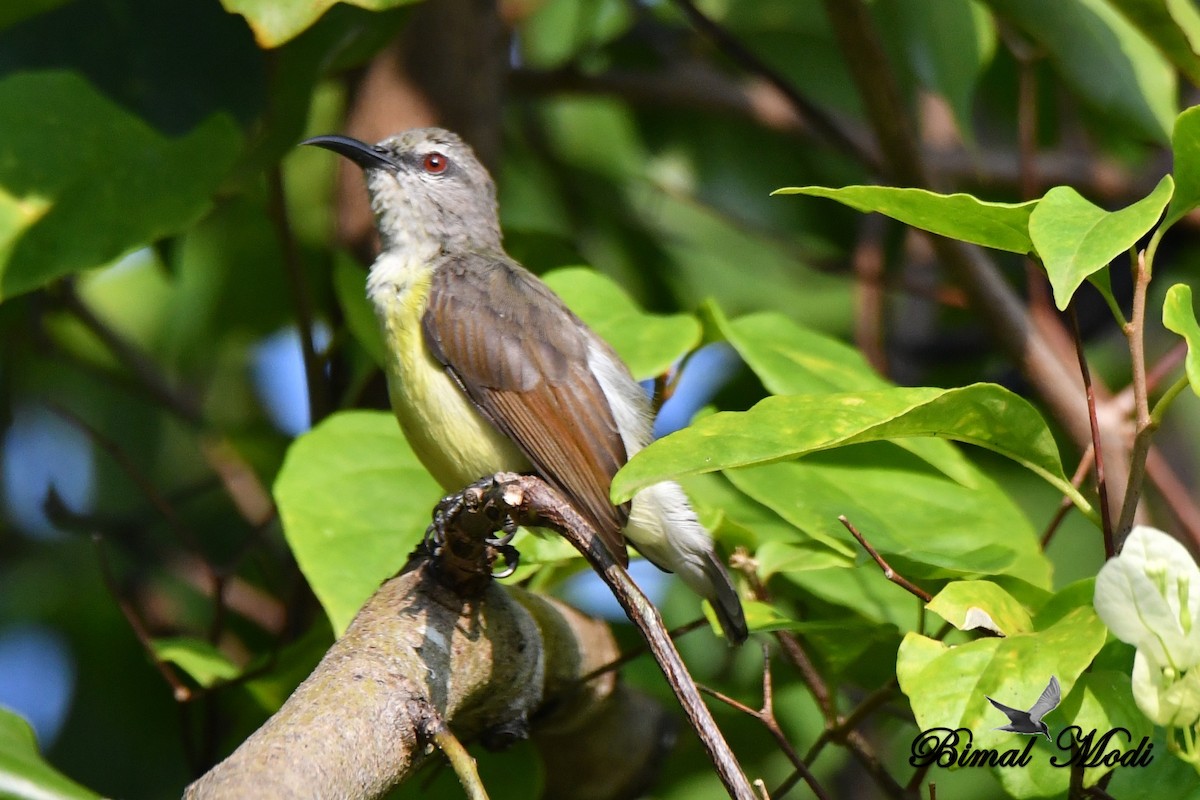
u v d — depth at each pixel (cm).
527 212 1582
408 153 1099
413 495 921
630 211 1598
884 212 659
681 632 862
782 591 944
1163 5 945
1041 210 591
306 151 1551
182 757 1383
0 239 972
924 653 636
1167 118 1043
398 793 939
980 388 636
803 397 633
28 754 766
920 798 818
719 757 588
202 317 1580
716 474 1007
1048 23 1026
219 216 1512
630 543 939
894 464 874
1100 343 1527
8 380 1353
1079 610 655
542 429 955
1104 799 641
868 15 1048
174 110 1112
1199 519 1147
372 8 855
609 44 1527
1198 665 593
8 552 1480
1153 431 618
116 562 1445
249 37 1107
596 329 931
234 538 1489
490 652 774
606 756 1000
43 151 1006
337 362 1260
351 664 692
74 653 1409
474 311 983
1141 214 571
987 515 841
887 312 1541
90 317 1397
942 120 1503
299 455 922
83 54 1108
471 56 1239
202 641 1060
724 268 1619
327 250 1416
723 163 1603
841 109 1495
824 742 830
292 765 622
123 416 1605
